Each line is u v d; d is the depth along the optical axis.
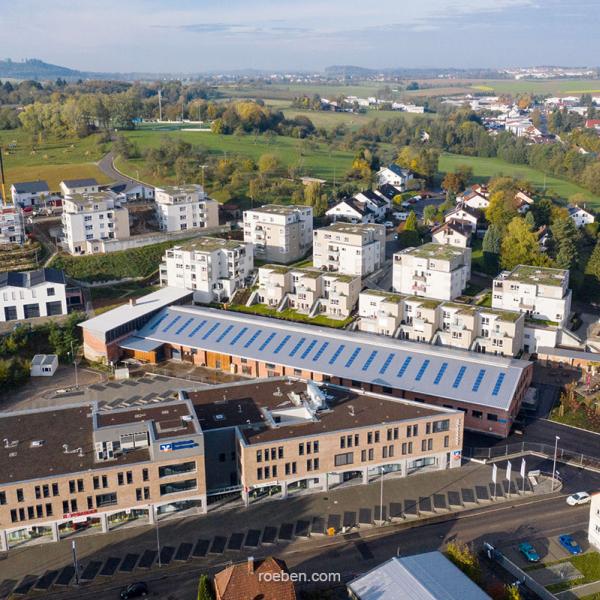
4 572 91.69
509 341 151.62
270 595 77.19
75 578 90.38
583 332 169.88
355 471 112.62
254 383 124.38
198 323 164.38
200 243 199.12
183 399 114.88
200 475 102.38
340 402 118.00
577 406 135.38
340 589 87.75
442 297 183.12
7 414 112.75
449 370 136.00
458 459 116.19
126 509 100.06
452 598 78.06
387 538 98.31
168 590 88.25
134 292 196.38
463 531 99.62
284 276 183.88
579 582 88.62
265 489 109.31
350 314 179.00
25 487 94.62
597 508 95.06
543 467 116.75
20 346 161.00
